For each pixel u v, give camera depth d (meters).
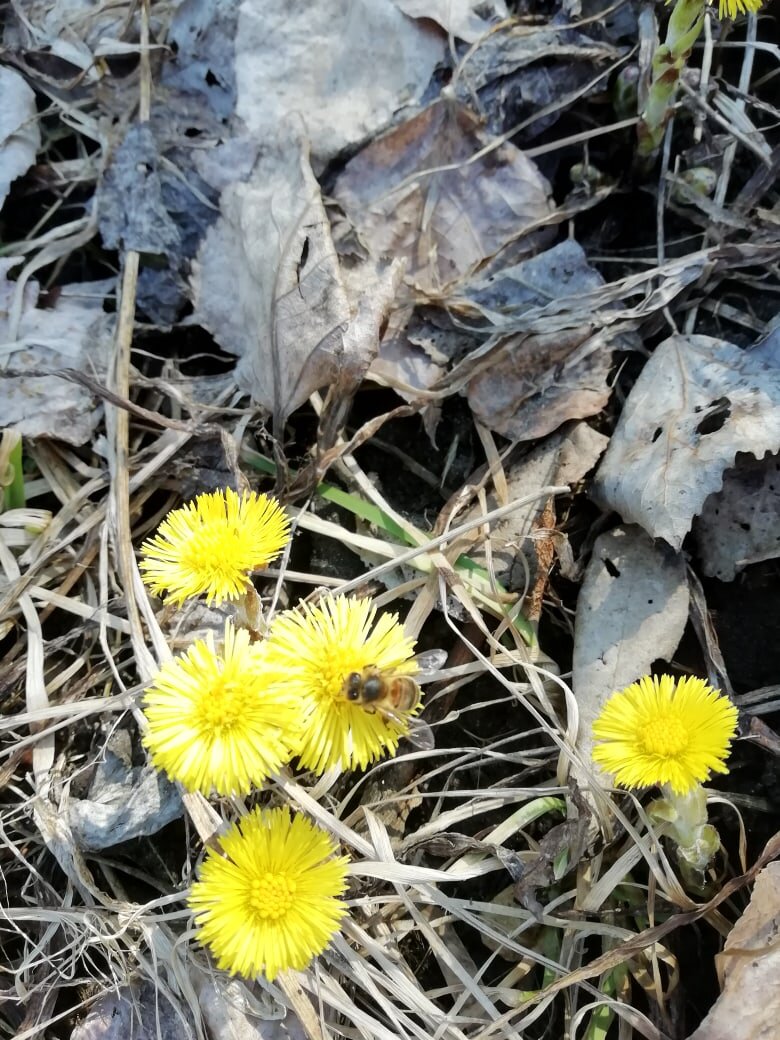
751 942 0.16
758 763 0.18
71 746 0.19
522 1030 0.17
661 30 0.22
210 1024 0.17
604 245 0.22
